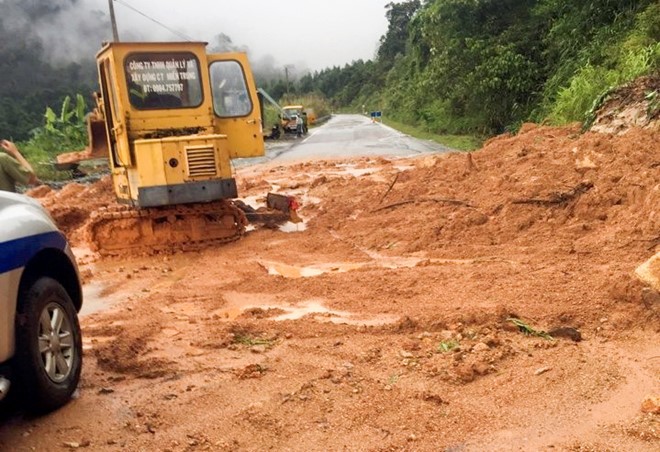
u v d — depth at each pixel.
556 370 4.54
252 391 4.54
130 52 10.20
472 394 4.29
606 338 5.11
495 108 30.09
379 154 25.33
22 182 7.72
